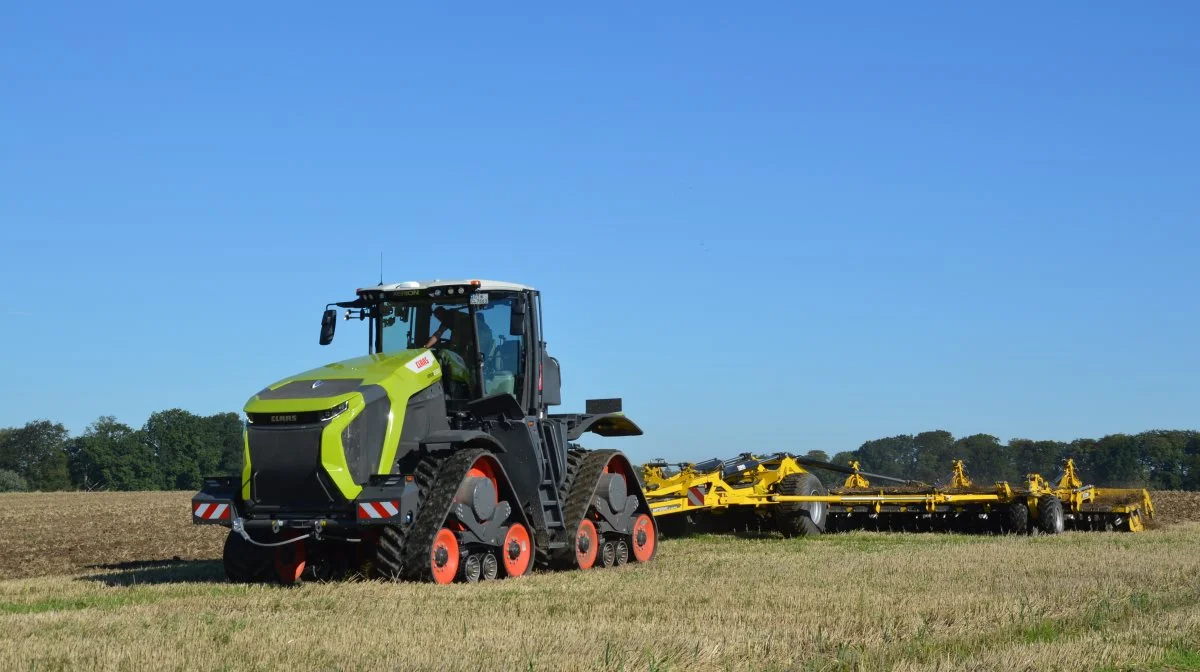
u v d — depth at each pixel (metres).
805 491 19.89
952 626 8.55
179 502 44.41
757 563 14.12
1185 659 7.38
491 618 8.77
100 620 8.76
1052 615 9.16
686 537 19.73
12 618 8.93
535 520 13.38
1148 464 75.44
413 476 11.91
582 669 6.59
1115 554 15.22
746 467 20.12
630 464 15.19
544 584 11.52
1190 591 10.95
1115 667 7.11
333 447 11.41
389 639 7.66
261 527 11.80
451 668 6.59
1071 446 77.44
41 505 41.59
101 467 97.69
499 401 13.21
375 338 13.92
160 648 7.34
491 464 12.63
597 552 14.23
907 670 6.78
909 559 14.49
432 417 12.72
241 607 9.63
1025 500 20.89
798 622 8.64
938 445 59.88
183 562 17.38
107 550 20.39
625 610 9.35
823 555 15.38
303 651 7.21
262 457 11.60
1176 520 26.22
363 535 12.06
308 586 11.27
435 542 11.65
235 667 6.71
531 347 13.92
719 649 7.32
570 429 14.97
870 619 8.78
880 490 21.83
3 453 102.94
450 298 13.59
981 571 12.82
